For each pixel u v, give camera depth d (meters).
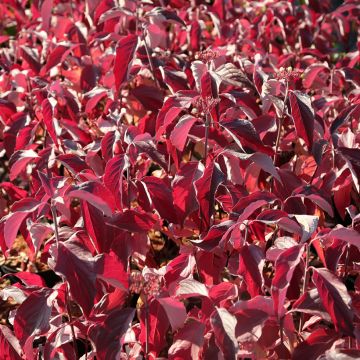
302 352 1.08
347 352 1.05
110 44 1.78
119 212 1.21
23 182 1.86
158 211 1.25
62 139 1.52
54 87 1.48
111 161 1.21
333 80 1.67
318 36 1.89
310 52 1.77
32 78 1.58
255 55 1.58
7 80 1.74
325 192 1.30
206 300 1.14
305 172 1.40
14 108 1.58
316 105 1.47
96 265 1.08
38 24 1.95
